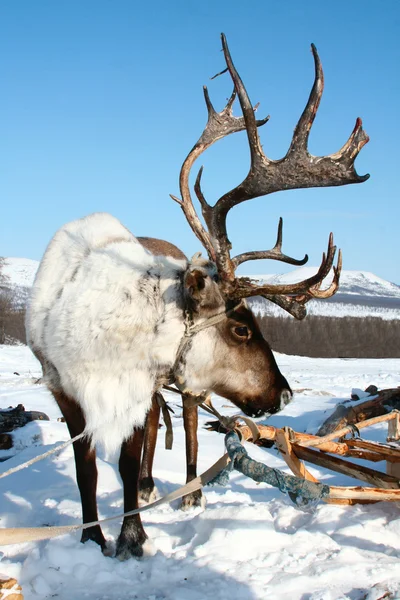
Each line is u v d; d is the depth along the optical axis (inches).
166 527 184.7
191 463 211.9
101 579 149.0
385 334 1657.2
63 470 239.8
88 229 180.1
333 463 179.8
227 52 158.9
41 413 330.3
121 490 220.8
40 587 142.8
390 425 204.7
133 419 162.7
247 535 165.5
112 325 156.6
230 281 166.9
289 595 138.3
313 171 156.3
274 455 269.4
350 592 138.8
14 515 196.9
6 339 1053.2
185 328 163.6
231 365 171.6
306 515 185.9
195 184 172.7
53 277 174.1
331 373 755.4
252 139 160.9
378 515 181.6
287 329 1641.2
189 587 143.3
